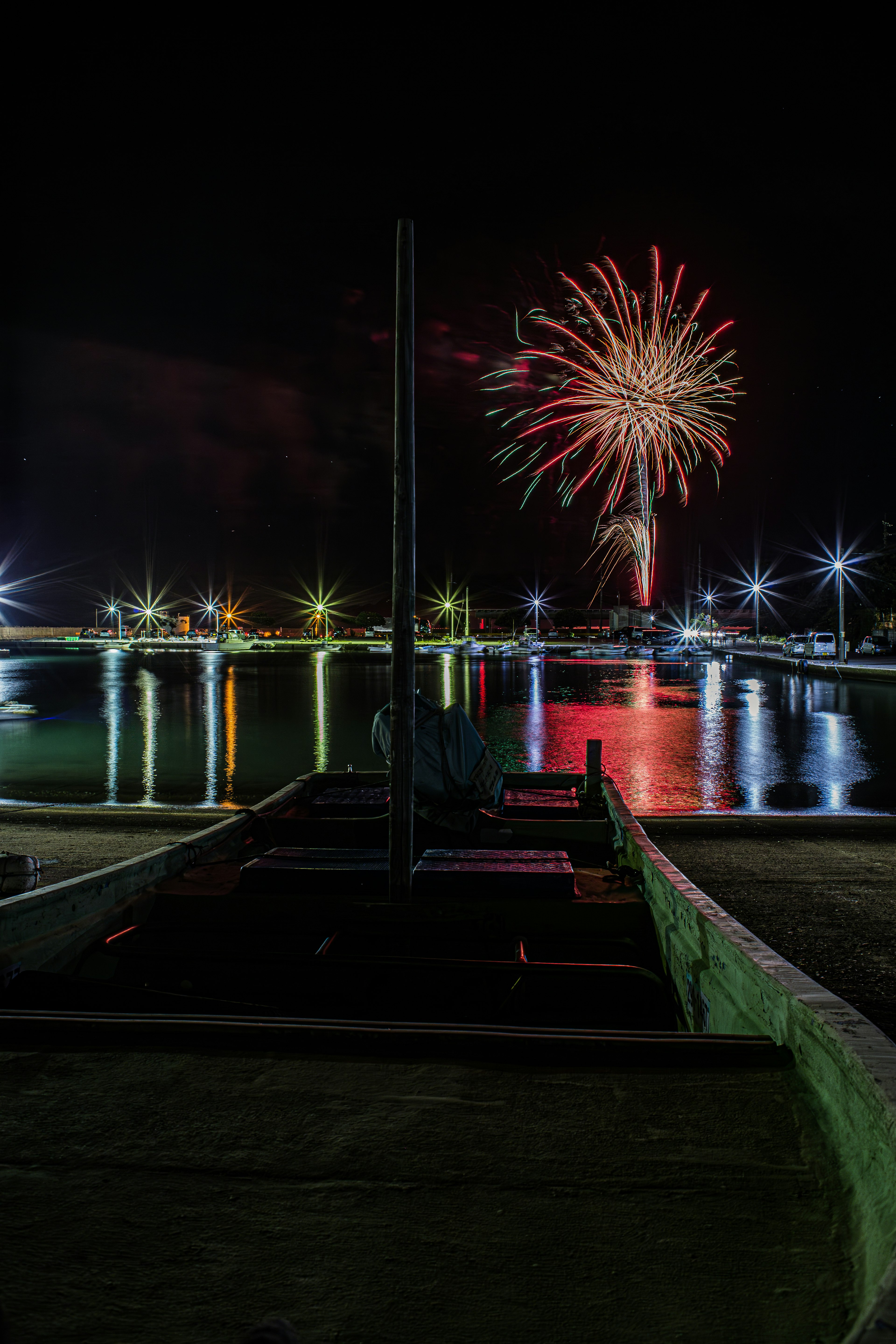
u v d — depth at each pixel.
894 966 4.66
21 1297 1.40
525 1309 1.38
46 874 6.42
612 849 4.99
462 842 5.06
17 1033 2.30
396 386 3.55
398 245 3.53
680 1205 1.65
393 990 3.07
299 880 3.83
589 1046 2.23
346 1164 1.77
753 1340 1.31
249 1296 1.41
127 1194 1.67
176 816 8.80
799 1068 2.12
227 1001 2.79
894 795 10.73
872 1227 1.49
